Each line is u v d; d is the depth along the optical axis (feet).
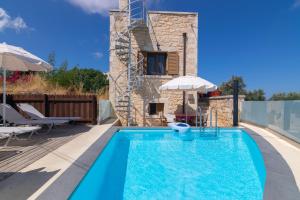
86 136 25.23
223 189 14.93
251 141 25.99
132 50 46.83
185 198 13.71
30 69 27.09
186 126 31.48
